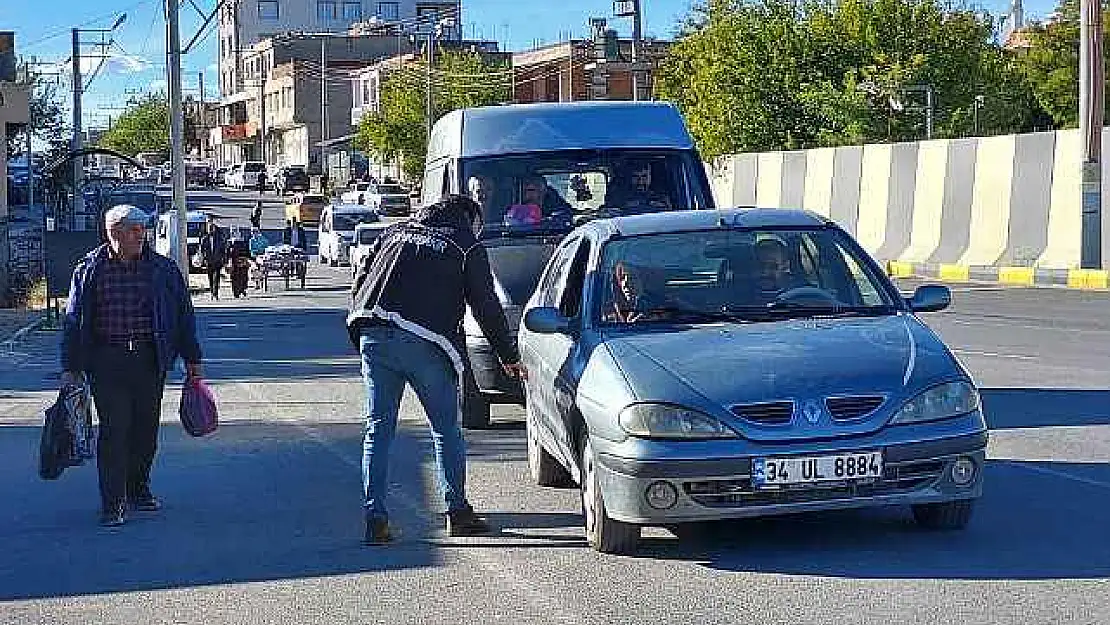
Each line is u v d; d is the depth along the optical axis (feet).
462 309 28.73
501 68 291.38
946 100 169.37
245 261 126.00
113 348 31.22
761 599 23.47
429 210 28.96
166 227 154.81
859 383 25.53
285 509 32.86
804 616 22.38
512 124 51.24
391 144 286.87
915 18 170.19
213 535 30.27
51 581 26.71
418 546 28.53
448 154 52.11
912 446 25.23
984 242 112.06
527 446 38.58
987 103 180.14
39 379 64.23
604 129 51.55
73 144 179.42
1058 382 49.52
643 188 50.78
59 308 104.06
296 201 246.47
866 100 164.96
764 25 167.94
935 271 111.24
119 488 31.58
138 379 31.60
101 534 30.63
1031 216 107.34
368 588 25.40
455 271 28.37
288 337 83.46
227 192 348.79
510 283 42.09
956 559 25.54
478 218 29.50
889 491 25.39
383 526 28.76
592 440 26.37
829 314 29.27
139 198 181.88
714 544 27.37
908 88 164.25
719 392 25.36
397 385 28.66
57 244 92.73
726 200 158.30
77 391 32.09
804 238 31.01
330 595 25.02
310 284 144.56
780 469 24.88
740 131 164.66
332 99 376.89
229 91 446.19
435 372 28.43
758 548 26.89
